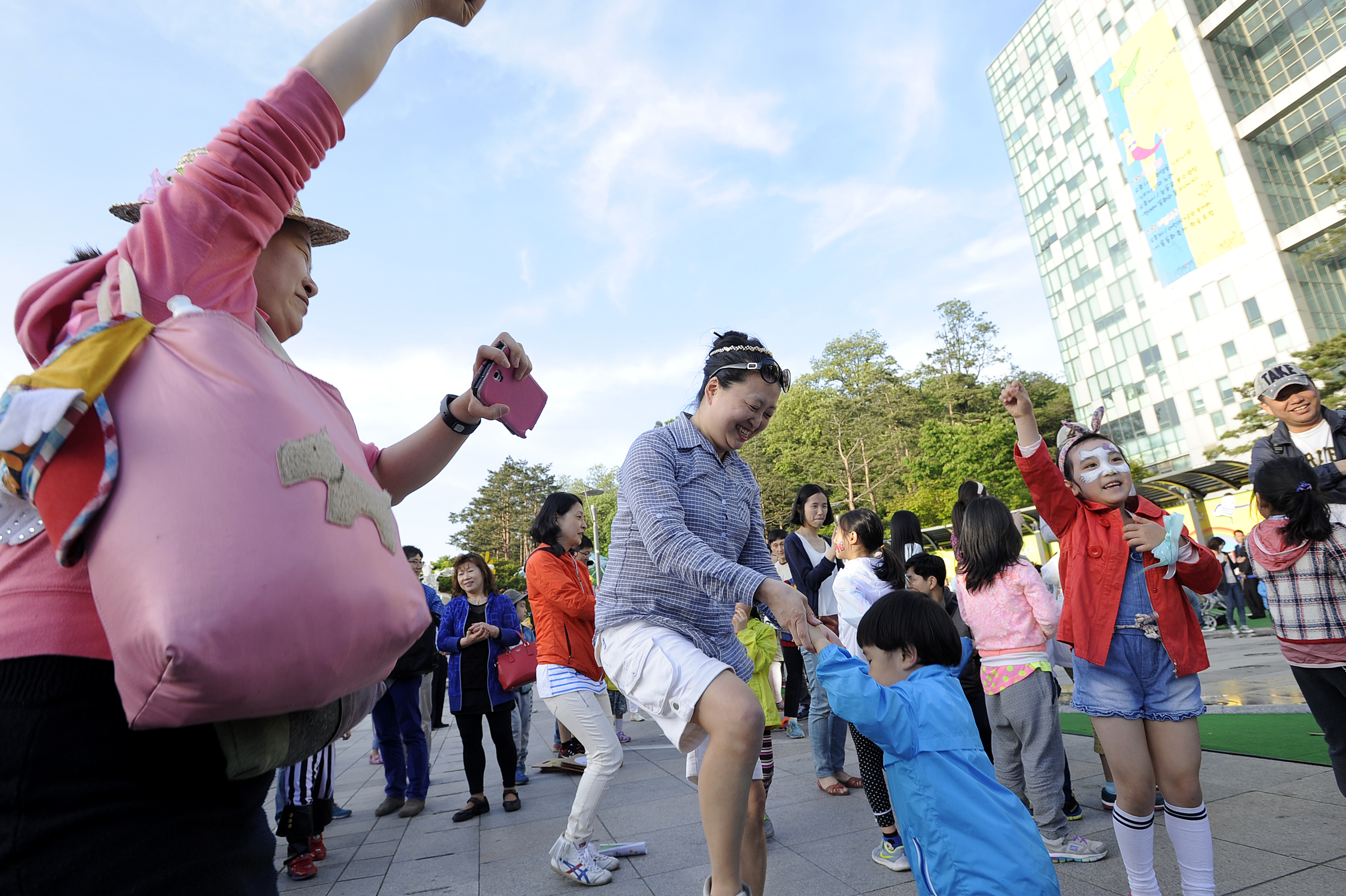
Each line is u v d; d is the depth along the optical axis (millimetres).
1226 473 17875
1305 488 3242
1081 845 3443
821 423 53062
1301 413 4199
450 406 1701
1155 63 44250
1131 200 46531
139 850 930
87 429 897
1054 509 3061
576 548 4699
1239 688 7625
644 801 5230
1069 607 2920
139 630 820
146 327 973
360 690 1223
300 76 1193
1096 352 50000
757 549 2666
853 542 4496
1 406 887
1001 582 3783
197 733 995
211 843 989
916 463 41438
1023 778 3938
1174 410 44594
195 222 1083
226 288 1128
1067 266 52312
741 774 1972
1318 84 37344
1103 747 2797
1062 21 51406
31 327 1068
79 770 924
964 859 2037
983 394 57062
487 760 8266
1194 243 42656
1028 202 56312
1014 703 3652
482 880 3799
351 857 4488
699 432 2535
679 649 2174
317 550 930
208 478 884
